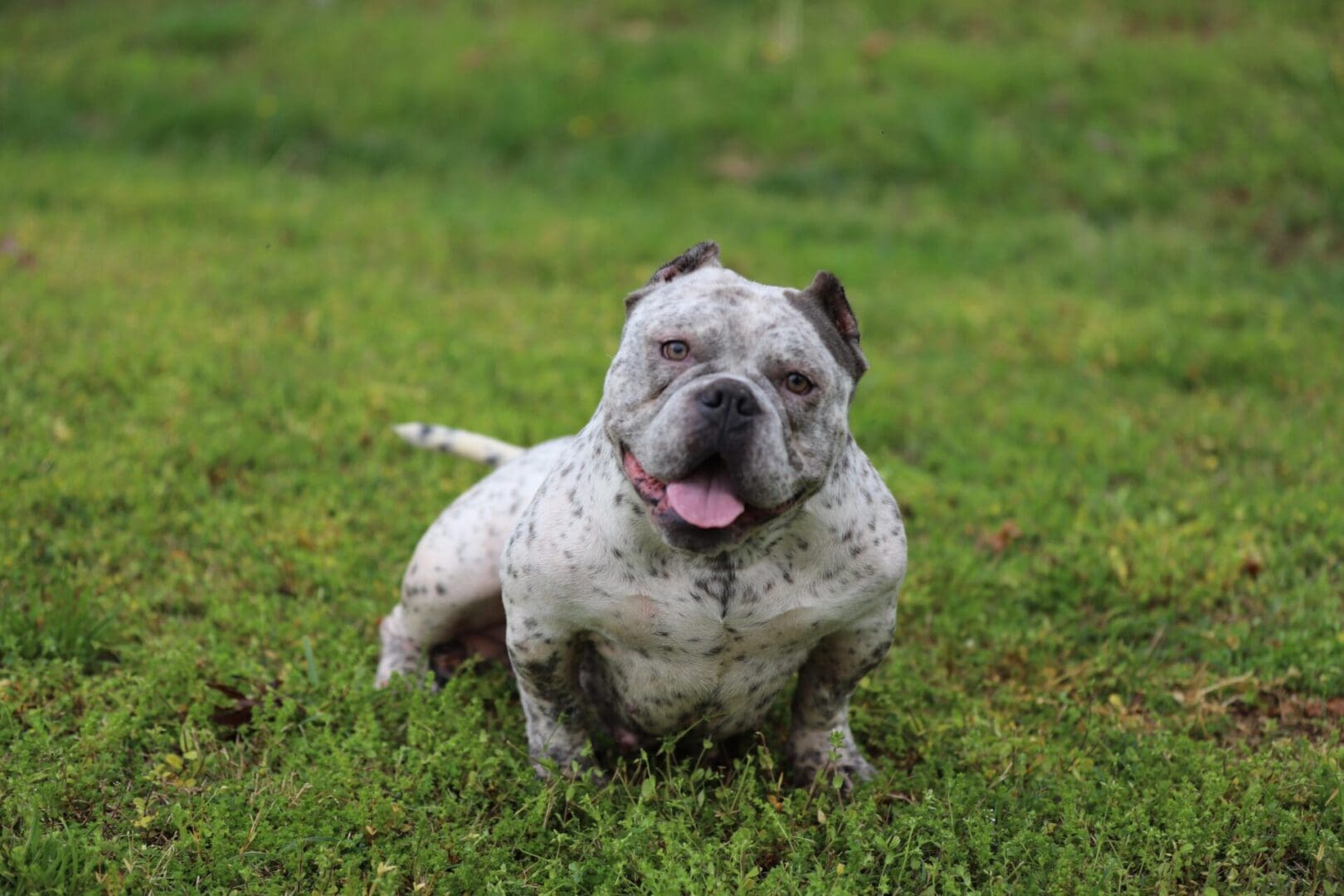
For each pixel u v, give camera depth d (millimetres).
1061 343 8148
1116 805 3826
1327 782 3977
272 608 4836
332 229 9758
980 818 3705
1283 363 7746
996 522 5898
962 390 7539
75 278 8039
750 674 3828
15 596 4707
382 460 6191
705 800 3852
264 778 3852
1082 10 12922
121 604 4719
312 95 12273
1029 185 10852
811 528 3605
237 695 4273
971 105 11609
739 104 11977
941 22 13039
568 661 3871
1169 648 4973
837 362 3621
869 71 12195
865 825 3721
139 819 3611
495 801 3850
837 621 3744
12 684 4148
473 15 13742
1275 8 12539
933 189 10977
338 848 3529
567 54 12781
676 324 3469
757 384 3387
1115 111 11344
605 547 3600
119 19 13828
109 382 6699
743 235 10164
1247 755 4309
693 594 3602
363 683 4297
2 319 7176
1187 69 11500
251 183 10859
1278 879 3596
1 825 3578
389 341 7648
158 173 10906
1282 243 9828
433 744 3992
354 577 5133
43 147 11430
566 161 11656
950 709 4484
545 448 4543
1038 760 4078
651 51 12750
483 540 4266
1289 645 4828
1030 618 5180
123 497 5539
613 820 3684
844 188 11156
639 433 3408
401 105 12188
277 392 6691
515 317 8273
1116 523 5832
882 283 9305
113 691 4172
